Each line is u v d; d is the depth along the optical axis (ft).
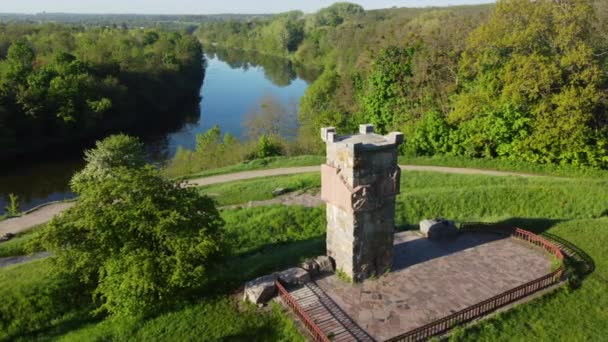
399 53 179.73
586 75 124.57
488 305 65.46
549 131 127.24
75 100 219.82
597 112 133.80
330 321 63.72
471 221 98.73
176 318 67.05
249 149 168.96
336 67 303.89
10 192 165.99
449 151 146.20
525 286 67.87
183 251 65.10
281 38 508.12
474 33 151.94
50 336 67.36
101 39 337.11
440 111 164.25
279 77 400.06
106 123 244.01
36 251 97.09
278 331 63.98
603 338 61.77
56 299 71.72
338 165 69.62
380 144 68.39
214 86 374.43
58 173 185.98
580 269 77.00
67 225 68.13
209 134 177.78
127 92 257.96
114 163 119.34
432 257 80.53
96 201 68.64
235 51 591.37
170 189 73.31
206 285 73.56
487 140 138.62
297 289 70.54
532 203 107.86
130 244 66.18
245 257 88.99
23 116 205.26
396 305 66.95
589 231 89.66
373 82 180.45
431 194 111.96
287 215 103.81
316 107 218.18
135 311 64.85
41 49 304.71
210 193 123.85
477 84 153.99
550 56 131.85
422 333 60.13
